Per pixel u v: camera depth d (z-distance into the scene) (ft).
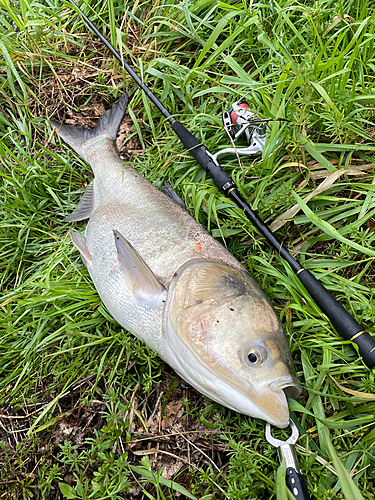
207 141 2.35
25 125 2.71
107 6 2.92
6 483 1.80
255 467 1.54
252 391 1.46
